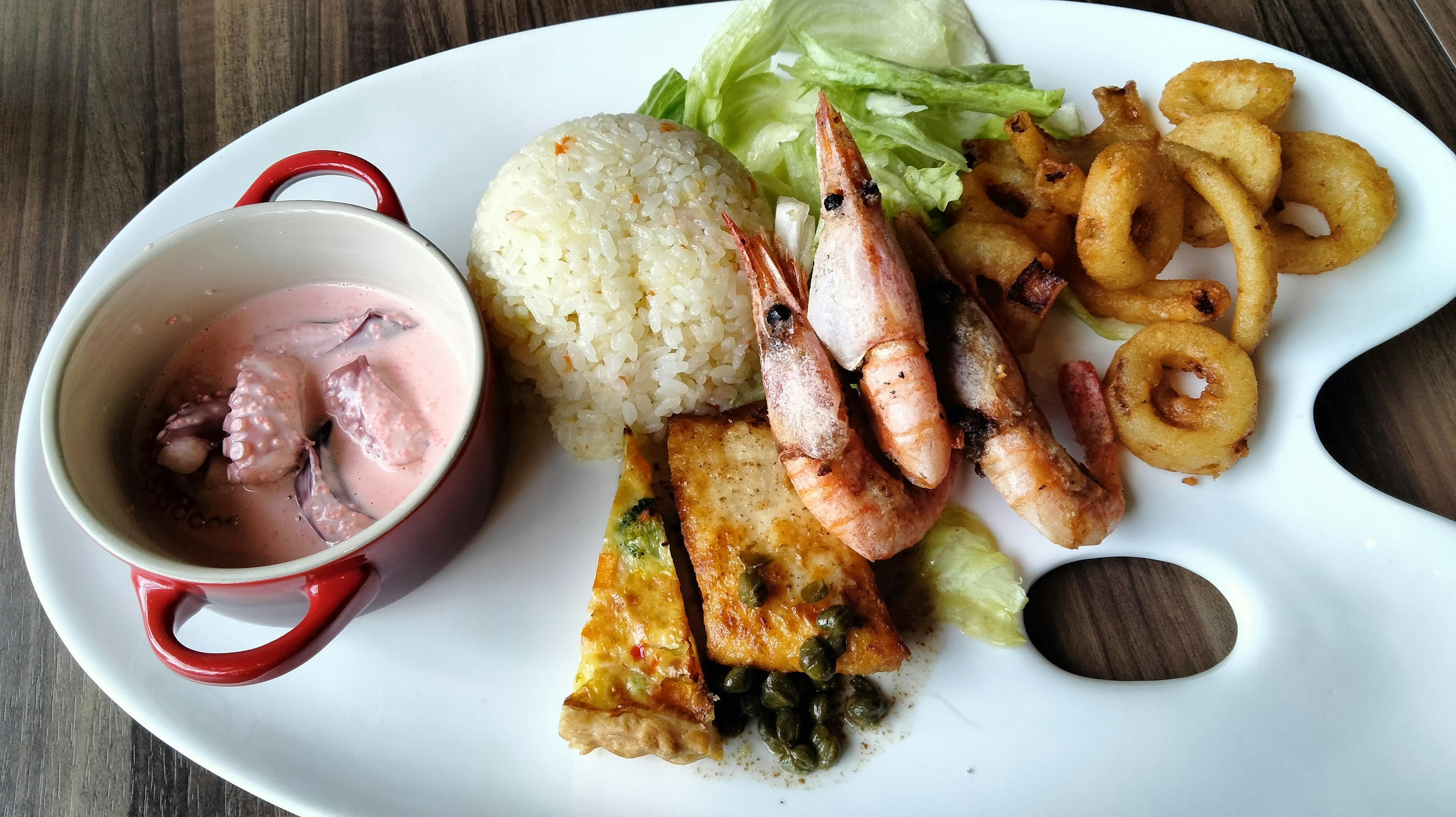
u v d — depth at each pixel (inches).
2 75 15.7
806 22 14.1
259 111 15.3
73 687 11.6
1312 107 13.9
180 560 10.3
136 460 10.8
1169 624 11.6
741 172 13.2
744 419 12.0
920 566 11.8
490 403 10.9
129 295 10.6
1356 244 12.7
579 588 11.7
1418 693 10.9
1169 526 11.8
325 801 10.5
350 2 16.2
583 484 12.3
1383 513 11.6
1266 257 12.2
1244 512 11.9
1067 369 12.3
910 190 13.3
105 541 9.2
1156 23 14.4
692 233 12.2
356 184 14.0
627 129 12.7
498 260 12.2
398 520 9.6
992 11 14.5
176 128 15.2
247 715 10.9
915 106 13.7
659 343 12.3
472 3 16.2
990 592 11.4
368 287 11.7
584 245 11.9
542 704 11.1
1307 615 11.3
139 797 11.2
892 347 10.8
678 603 10.9
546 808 10.5
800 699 10.7
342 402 11.0
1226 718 10.8
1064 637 11.6
